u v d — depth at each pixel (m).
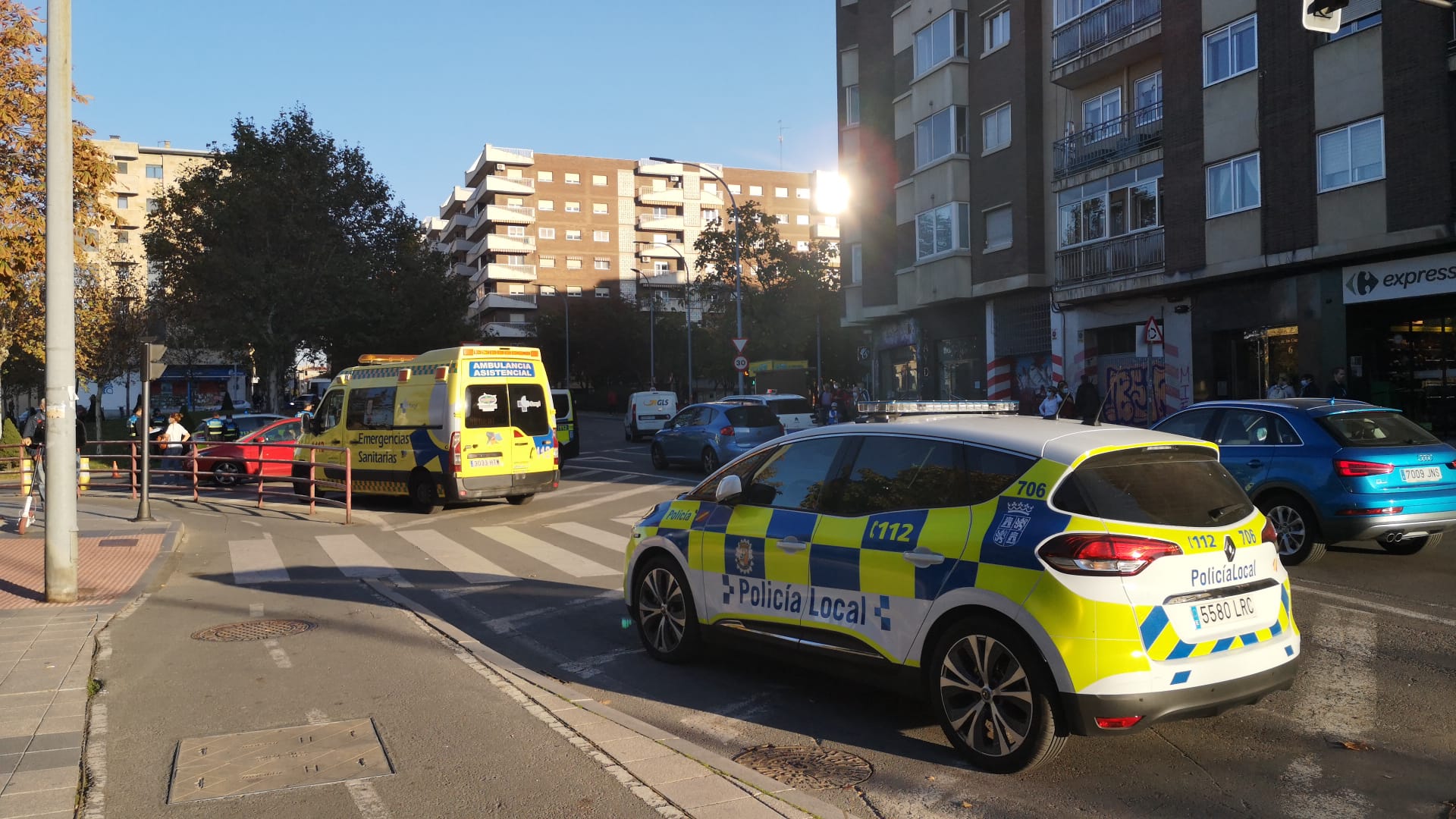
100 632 7.14
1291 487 8.89
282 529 13.70
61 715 5.12
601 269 89.38
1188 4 21.28
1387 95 17.56
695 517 6.18
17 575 9.53
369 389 16.73
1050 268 25.92
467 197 95.81
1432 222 16.92
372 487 16.28
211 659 6.39
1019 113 26.00
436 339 43.97
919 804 4.14
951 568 4.54
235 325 38.31
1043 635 4.15
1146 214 22.72
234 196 38.12
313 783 4.18
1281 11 19.31
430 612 8.05
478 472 15.04
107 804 3.98
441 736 4.77
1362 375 18.88
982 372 28.50
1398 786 4.23
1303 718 5.09
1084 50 23.86
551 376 75.44
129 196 84.88
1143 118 23.38
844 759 4.67
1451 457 8.82
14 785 4.15
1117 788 4.26
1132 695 4.02
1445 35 16.75
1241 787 4.25
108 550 11.23
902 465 5.07
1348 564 9.07
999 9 26.69
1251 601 4.38
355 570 10.35
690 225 92.56
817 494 5.45
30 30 17.50
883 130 32.19
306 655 6.47
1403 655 6.16
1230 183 20.48
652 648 6.52
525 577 9.79
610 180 90.06
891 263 32.16
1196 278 21.12
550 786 4.10
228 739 4.77
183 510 15.94
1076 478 4.34
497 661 6.24
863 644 4.98
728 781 4.13
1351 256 18.34
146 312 40.38
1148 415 23.42
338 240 40.72
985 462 4.70
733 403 21.11
